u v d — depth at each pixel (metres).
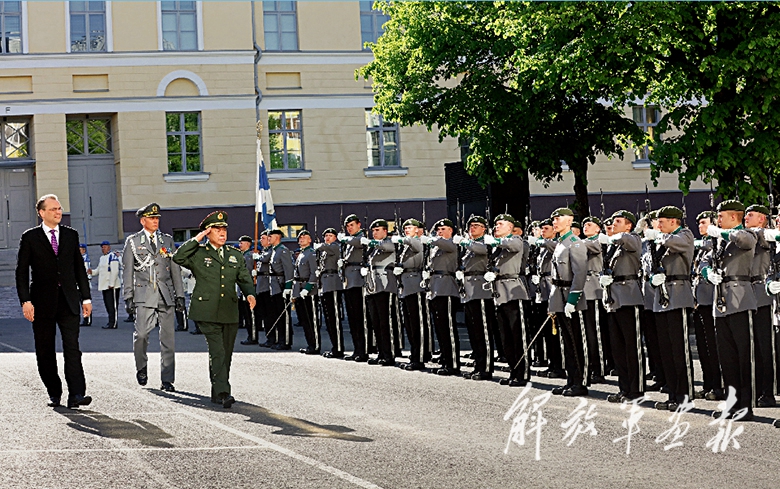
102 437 9.05
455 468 7.71
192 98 31.50
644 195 33.50
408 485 7.18
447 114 22.39
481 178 22.47
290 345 18.55
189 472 7.64
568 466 7.78
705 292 11.59
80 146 31.80
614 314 11.50
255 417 10.09
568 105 21.89
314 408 10.66
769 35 16.83
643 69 17.69
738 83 17.31
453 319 14.06
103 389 12.30
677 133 33.12
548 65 18.05
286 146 32.44
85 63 30.97
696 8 17.31
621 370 11.52
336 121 32.56
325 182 32.47
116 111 31.11
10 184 31.67
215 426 9.58
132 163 31.20
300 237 18.09
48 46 30.84
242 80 31.84
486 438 8.92
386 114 23.11
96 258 31.06
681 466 7.78
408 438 8.92
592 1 17.50
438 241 14.09
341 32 32.66
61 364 15.24
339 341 16.67
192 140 31.72
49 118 30.88
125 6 31.25
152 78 31.33
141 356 12.69
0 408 10.74
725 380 10.34
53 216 10.92
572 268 11.83
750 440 8.85
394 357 15.75
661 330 11.02
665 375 11.04
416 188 33.06
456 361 14.03
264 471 7.64
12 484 7.29
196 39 31.70
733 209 10.61
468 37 21.70
